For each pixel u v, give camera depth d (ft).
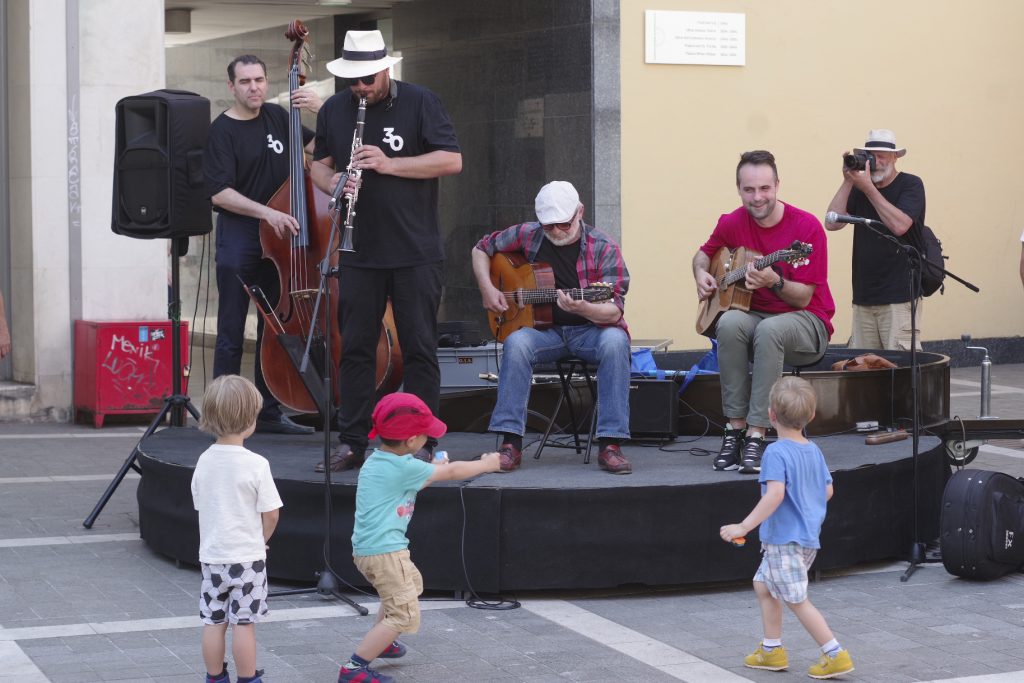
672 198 43.09
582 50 41.91
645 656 17.54
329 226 24.30
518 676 16.71
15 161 36.32
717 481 20.47
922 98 46.60
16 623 18.75
